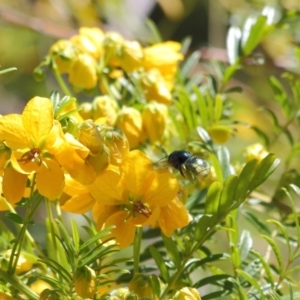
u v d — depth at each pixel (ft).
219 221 2.09
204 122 2.36
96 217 2.06
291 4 3.00
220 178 2.18
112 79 2.42
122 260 2.10
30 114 1.99
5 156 2.01
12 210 2.10
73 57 2.36
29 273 2.13
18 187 2.00
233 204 2.10
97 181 2.04
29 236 2.18
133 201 2.05
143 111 2.30
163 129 2.30
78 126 2.01
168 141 2.37
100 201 2.05
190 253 2.10
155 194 2.04
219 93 2.46
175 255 2.10
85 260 2.03
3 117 1.99
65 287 2.06
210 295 2.13
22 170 1.98
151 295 2.07
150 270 2.21
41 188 1.99
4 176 2.00
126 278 2.18
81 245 2.03
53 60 2.35
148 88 2.36
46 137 1.99
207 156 2.32
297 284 2.14
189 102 2.36
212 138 2.37
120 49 2.39
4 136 1.99
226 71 2.46
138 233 2.09
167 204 2.05
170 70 2.43
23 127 1.99
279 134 2.42
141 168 2.04
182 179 2.26
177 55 2.43
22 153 2.00
